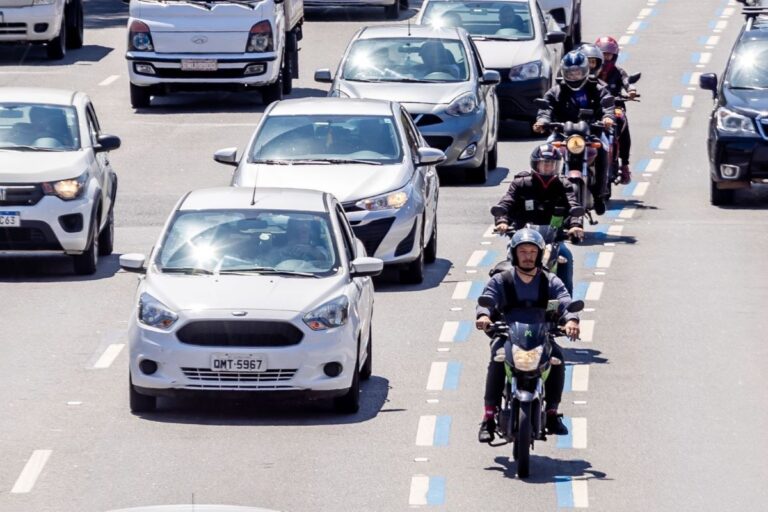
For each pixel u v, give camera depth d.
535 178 43.88
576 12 121.88
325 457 37.75
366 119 60.25
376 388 44.12
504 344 35.84
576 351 47.66
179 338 40.78
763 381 44.34
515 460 36.97
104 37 125.25
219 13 96.06
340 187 56.16
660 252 62.25
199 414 41.66
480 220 69.44
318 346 40.75
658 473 36.44
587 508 33.91
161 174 79.12
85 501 34.47
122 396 43.16
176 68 95.94
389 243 55.84
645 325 50.81
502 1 93.56
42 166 58.75
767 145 70.88
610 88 68.75
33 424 40.38
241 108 99.69
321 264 43.34
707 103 103.00
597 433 39.62
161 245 43.94
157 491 35.12
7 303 54.41
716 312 52.59
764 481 35.88
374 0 133.25
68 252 58.50
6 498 34.69
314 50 120.12
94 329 50.62
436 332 50.44
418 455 37.91
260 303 41.09
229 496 34.72
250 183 56.50
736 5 148.62
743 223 68.31
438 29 81.00
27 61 113.06
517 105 89.94
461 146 75.94
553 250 43.28
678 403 42.22
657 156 85.94
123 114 96.25
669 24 137.88
